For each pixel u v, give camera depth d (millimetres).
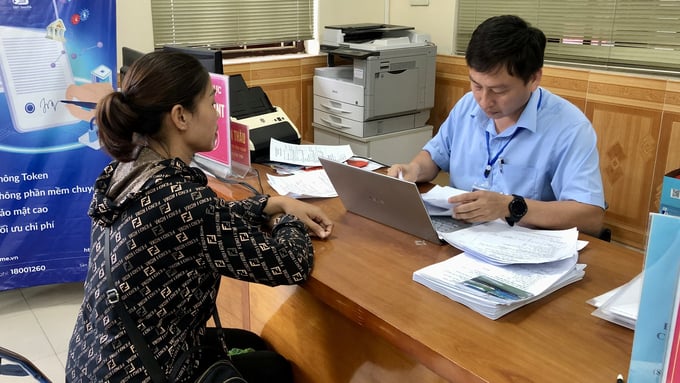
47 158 2590
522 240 1392
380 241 1465
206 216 1158
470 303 1133
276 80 3740
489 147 1904
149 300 1144
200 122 1250
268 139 2223
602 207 1628
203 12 3518
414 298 1176
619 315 1065
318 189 1841
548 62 3467
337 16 4027
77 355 1194
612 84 3055
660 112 2887
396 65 3436
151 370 1146
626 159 3076
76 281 2777
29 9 2408
